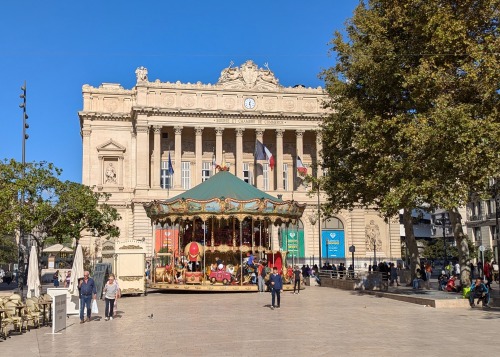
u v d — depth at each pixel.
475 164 30.56
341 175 44.38
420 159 33.06
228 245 47.44
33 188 46.34
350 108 39.81
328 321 24.92
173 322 25.38
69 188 51.62
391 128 36.47
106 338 21.02
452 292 39.00
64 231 51.25
